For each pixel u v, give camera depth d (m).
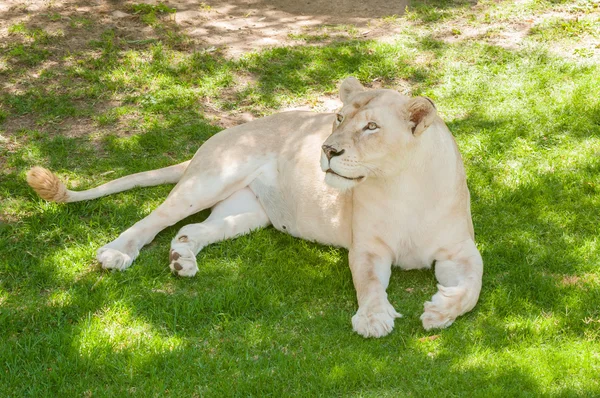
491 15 13.16
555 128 9.63
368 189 6.65
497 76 11.01
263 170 7.76
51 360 5.89
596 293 6.64
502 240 7.60
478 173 8.76
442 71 11.24
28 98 10.15
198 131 9.59
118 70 10.93
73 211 7.97
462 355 5.90
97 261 7.13
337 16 13.47
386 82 11.04
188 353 5.94
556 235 7.67
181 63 11.20
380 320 6.16
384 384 5.60
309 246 7.58
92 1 13.32
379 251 6.83
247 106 10.34
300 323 6.41
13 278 6.99
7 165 8.74
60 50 11.45
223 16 13.32
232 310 6.54
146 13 12.98
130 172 8.76
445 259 6.81
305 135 7.64
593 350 5.92
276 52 11.68
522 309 6.54
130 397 5.50
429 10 13.41
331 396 5.50
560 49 11.83
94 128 9.63
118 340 6.11
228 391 5.52
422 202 6.61
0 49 11.31
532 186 8.42
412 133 6.29
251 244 7.53
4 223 7.76
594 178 8.57
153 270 7.10
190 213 7.63
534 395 5.41
